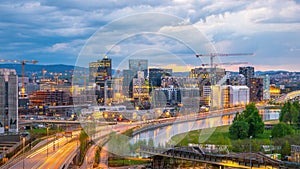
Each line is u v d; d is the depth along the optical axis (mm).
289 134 81500
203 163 54375
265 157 49094
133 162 56906
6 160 60062
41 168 51875
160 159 51844
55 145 75688
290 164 46156
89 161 59938
